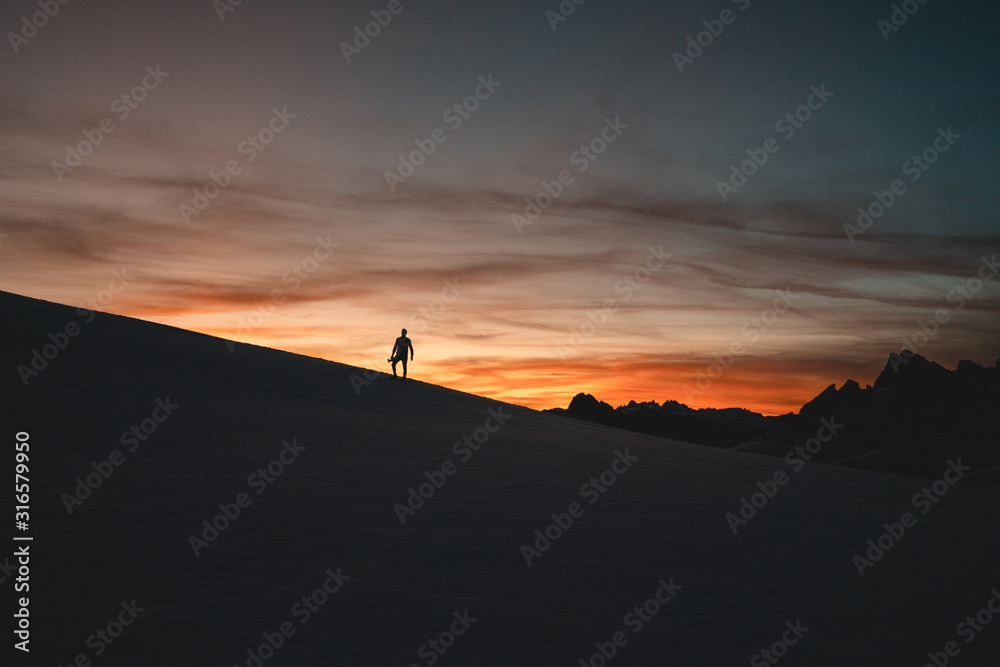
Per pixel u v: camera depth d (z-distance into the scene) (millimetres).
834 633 4316
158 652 3572
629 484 9508
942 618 4746
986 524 9117
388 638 3881
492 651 3781
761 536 6871
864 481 13633
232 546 5348
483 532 6203
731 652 3928
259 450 9383
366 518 6406
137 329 23312
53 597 4219
